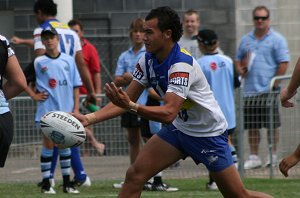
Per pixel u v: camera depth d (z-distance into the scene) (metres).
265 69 29.77
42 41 24.66
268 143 27.91
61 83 24.45
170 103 15.29
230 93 25.34
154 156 16.16
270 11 35.62
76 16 36.75
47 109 24.38
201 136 16.08
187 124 16.11
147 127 25.02
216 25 36.06
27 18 36.72
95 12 36.66
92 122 15.95
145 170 16.11
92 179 27.19
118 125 29.02
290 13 35.50
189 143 16.12
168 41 15.55
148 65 15.91
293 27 35.50
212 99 16.14
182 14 36.28
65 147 15.84
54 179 27.16
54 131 15.64
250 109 28.08
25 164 28.70
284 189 24.33
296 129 27.94
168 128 16.25
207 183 25.09
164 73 15.64
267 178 27.50
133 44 25.83
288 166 15.39
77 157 25.44
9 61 15.81
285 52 29.83
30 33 36.75
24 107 28.44
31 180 27.14
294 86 15.03
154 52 15.61
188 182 26.83
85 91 30.08
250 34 30.14
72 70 24.69
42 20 26.33
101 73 35.84
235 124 26.64
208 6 36.09
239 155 27.62
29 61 36.09
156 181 24.59
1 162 15.64
